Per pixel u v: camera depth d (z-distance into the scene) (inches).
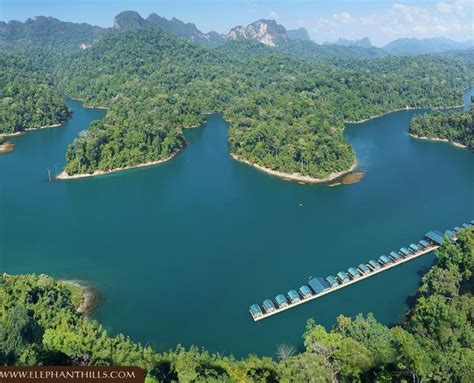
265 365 3339.1
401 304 5068.9
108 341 3941.9
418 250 6122.1
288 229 7081.7
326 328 4672.7
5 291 4525.1
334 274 5723.4
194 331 4682.6
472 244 5059.1
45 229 7111.2
